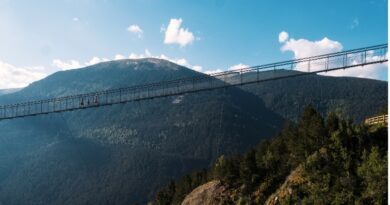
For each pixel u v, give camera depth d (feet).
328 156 262.67
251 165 307.78
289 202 256.73
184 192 467.93
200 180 459.32
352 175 244.42
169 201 510.17
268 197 283.38
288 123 369.50
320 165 261.44
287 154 306.76
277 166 302.25
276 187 285.23
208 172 450.30
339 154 261.03
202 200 322.34
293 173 275.39
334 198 239.91
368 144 258.16
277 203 264.11
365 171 239.71
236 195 304.91
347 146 263.08
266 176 299.58
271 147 346.54
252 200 289.53
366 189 233.14
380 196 222.28
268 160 307.99
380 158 239.09
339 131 267.18
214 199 312.91
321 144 276.82
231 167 318.04
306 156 277.23
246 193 298.97
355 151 258.78
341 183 242.17
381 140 256.73
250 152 321.52
